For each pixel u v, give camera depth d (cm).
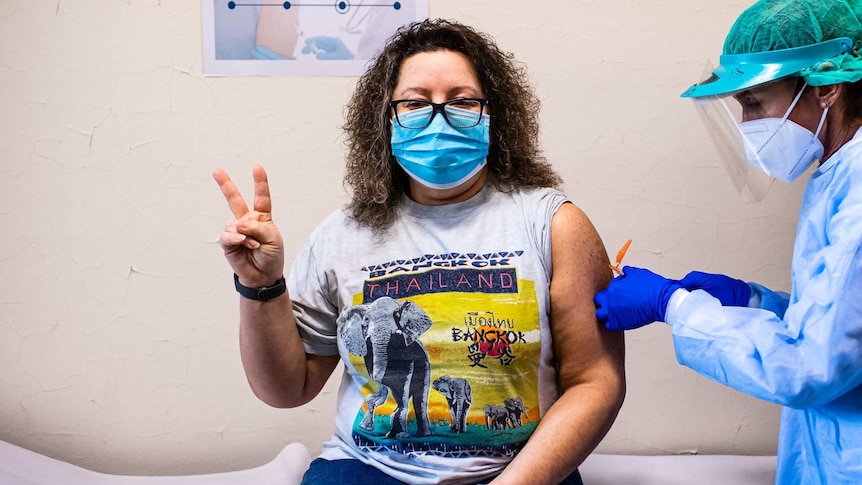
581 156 170
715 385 177
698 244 172
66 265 173
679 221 172
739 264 173
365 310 117
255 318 119
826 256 100
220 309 174
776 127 109
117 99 169
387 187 123
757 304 130
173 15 167
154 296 174
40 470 165
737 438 178
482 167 122
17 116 170
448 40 124
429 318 114
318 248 125
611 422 116
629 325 116
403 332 114
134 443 178
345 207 129
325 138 170
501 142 124
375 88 125
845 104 108
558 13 167
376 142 124
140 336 175
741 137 113
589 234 120
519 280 114
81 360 175
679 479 164
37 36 168
